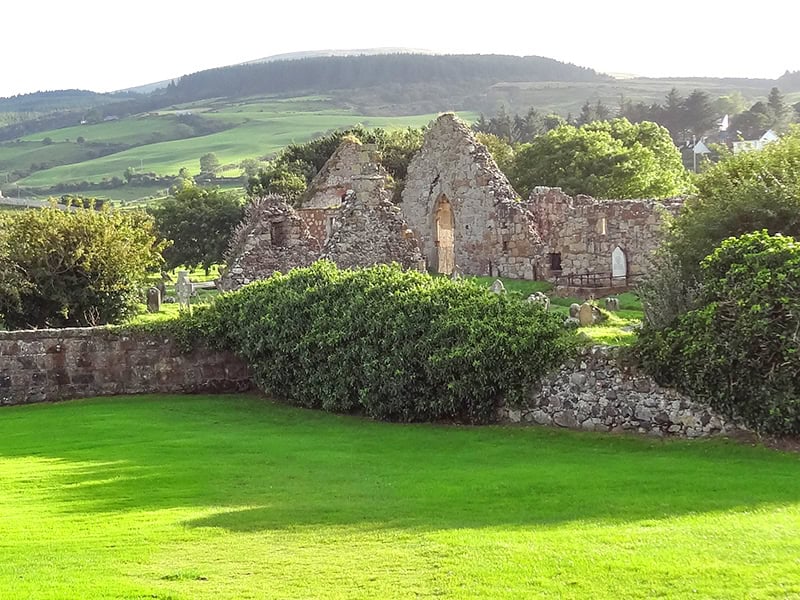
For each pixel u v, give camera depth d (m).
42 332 22.28
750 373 14.65
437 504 11.20
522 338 17.14
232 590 8.23
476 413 17.62
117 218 30.55
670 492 11.38
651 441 15.43
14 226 29.41
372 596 8.00
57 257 28.98
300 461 14.29
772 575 8.03
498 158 71.44
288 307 20.91
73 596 7.99
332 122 191.75
